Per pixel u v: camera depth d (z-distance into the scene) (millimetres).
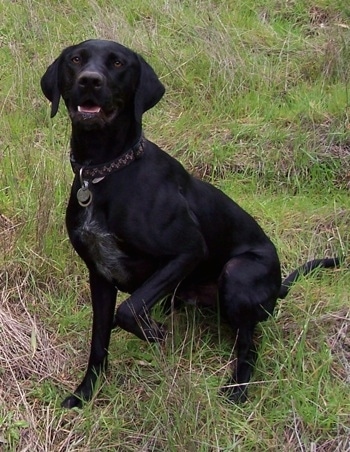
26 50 3602
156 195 2227
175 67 3443
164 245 2227
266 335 2396
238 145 3133
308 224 2818
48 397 2299
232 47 3500
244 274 2357
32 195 2811
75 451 2174
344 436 2189
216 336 2467
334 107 3250
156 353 2301
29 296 2553
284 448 2170
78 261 2637
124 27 3602
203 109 3318
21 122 3219
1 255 2617
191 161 3098
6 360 2361
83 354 2422
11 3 3893
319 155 3084
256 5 3906
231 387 2307
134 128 2230
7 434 2205
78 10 3826
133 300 2199
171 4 3824
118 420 2221
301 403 2244
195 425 2154
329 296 2543
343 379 2326
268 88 3395
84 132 2193
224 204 2426
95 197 2219
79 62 2217
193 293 2475
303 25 3783
